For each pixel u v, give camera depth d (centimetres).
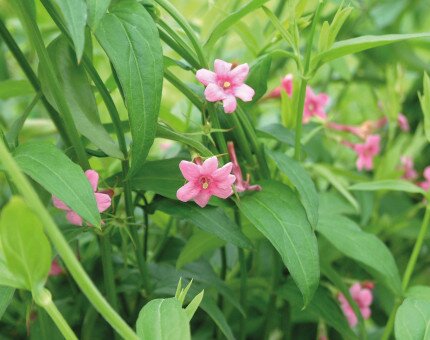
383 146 43
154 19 26
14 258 21
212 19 32
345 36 40
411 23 51
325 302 30
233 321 34
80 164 25
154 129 23
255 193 26
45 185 22
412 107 44
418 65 40
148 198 31
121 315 30
